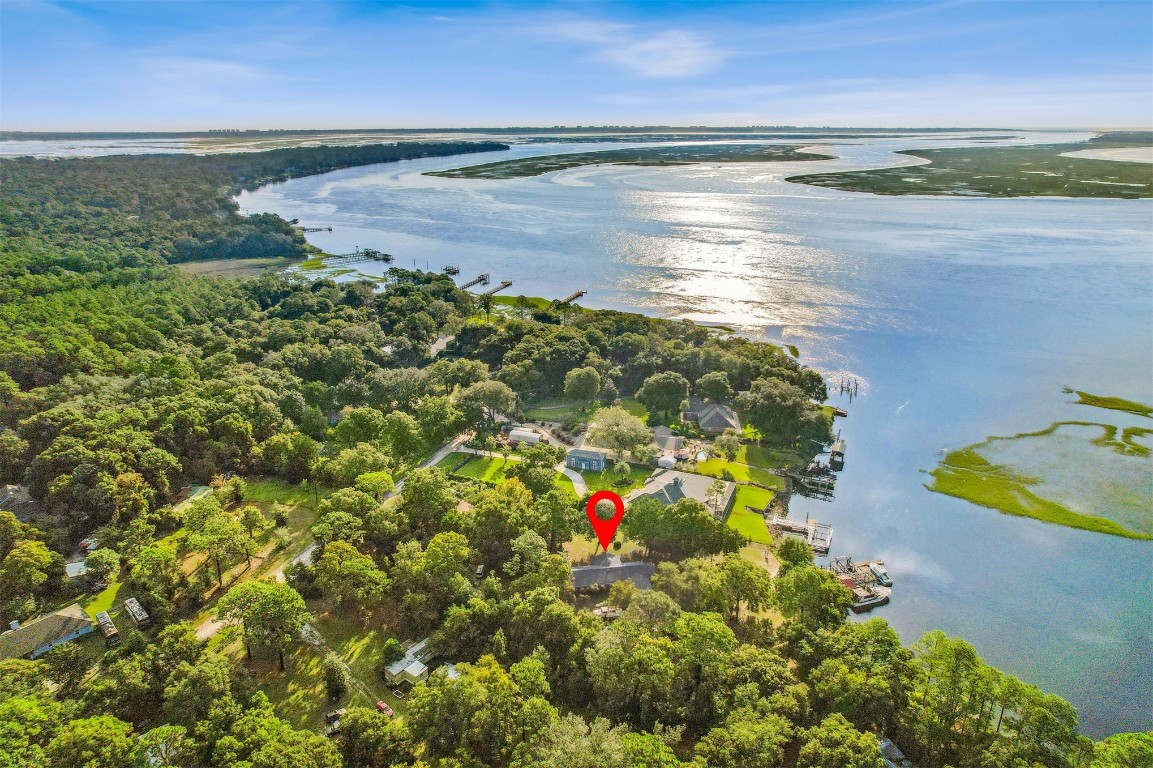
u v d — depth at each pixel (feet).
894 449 402.93
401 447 370.12
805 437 404.36
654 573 276.21
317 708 215.92
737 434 418.51
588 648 220.84
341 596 248.11
